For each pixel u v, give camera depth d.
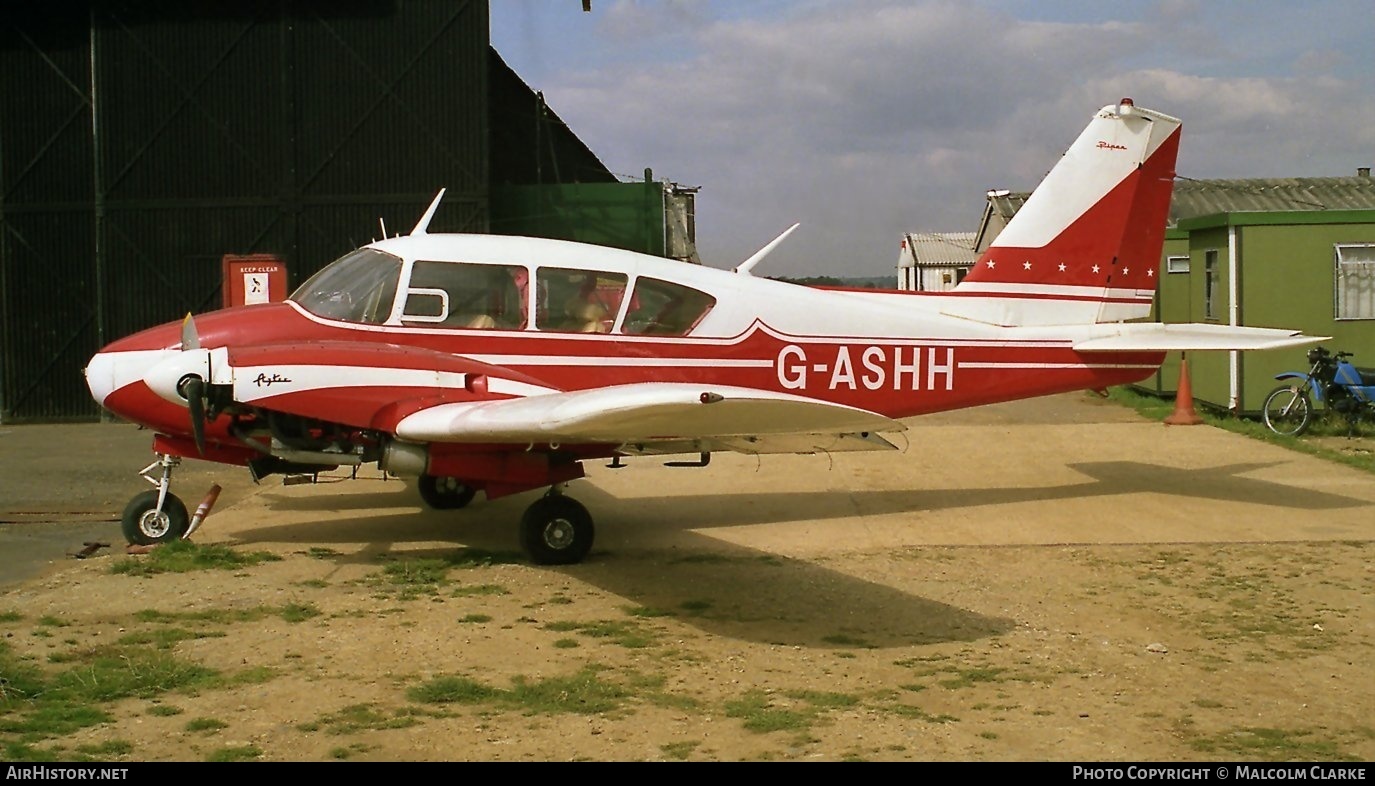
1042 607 6.36
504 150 22.03
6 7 15.53
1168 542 7.90
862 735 4.41
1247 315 13.27
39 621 5.89
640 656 5.45
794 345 8.54
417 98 15.55
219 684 4.97
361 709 4.67
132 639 5.59
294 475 7.91
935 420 14.34
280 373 6.80
